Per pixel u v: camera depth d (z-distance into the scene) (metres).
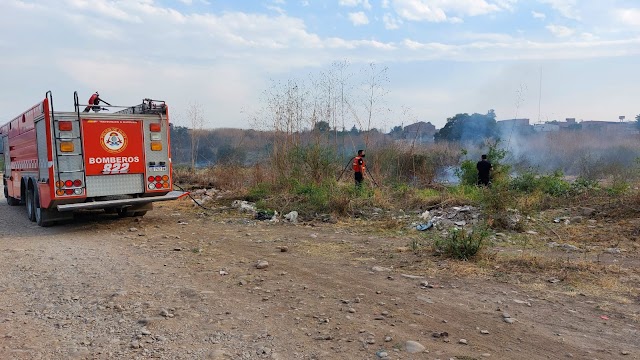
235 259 7.64
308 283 6.25
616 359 4.05
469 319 4.95
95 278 6.59
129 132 11.35
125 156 11.30
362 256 7.80
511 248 8.30
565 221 10.41
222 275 6.67
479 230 8.28
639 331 4.63
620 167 18.19
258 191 14.70
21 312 5.30
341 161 16.38
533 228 9.91
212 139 23.66
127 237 9.80
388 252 8.05
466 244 7.50
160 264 7.34
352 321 4.91
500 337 4.50
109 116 11.08
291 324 4.86
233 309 5.30
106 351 4.27
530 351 4.20
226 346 4.36
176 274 6.73
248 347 4.33
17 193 14.16
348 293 5.82
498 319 4.95
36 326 4.89
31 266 7.37
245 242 9.07
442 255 7.64
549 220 10.64
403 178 17.11
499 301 5.48
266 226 10.99
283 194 13.77
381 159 16.94
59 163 10.52
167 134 11.90
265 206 13.02
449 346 4.30
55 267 7.28
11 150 14.57
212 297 5.71
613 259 7.44
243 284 6.22
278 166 15.52
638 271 6.68
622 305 5.35
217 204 14.43
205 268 7.06
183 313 5.19
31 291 6.06
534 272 6.64
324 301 5.53
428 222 10.62
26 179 12.56
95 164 10.91
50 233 10.60
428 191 14.41
